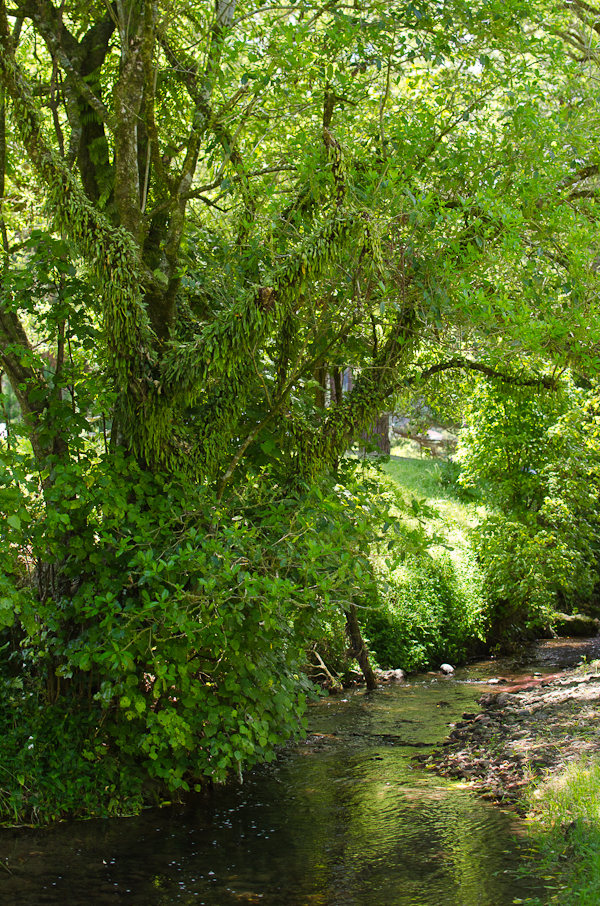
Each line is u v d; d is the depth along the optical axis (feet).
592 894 13.75
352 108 23.68
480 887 14.87
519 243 20.98
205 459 20.42
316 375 29.45
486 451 46.70
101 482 18.28
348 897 14.79
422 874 15.78
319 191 20.94
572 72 24.32
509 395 35.70
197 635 18.44
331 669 36.96
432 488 63.72
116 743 19.26
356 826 18.89
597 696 29.09
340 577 18.01
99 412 19.24
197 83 24.61
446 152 22.91
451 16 22.65
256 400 22.63
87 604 17.53
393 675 38.50
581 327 21.03
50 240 19.36
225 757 18.49
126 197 20.56
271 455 21.86
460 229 21.98
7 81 19.31
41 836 17.66
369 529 19.70
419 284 20.39
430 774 23.30
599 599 60.54
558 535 46.19
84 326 20.12
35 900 14.57
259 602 18.12
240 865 16.51
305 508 19.61
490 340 22.33
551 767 21.56
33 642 19.61
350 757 25.38
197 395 20.53
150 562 16.38
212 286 23.04
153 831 18.47
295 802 20.89
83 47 24.85
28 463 17.37
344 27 21.09
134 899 14.78
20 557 21.13
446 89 24.09
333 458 22.70
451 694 34.99
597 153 25.71
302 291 19.11
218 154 23.12
